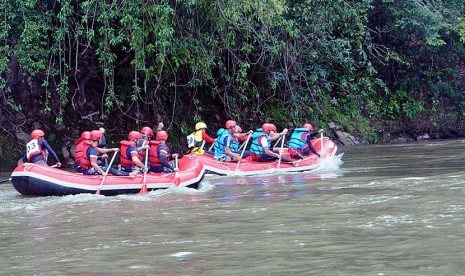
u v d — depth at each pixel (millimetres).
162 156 12914
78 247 7285
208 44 18906
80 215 9641
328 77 26859
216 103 22688
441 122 29281
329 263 6086
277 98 24391
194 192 12227
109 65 17953
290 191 11727
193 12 17922
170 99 20984
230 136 16031
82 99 19359
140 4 16422
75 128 19484
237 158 15797
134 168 12867
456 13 27688
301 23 22797
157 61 17141
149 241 7465
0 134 18438
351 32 25344
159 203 10734
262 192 11805
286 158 16172
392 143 26391
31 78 18984
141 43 16672
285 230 7789
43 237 7996
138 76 19500
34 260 6719
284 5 20219
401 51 28938
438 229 7422
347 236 7266
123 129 20234
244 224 8336
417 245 6660
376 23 28016
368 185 11969
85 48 18031
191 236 7664
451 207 8922
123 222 8859
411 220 8062
